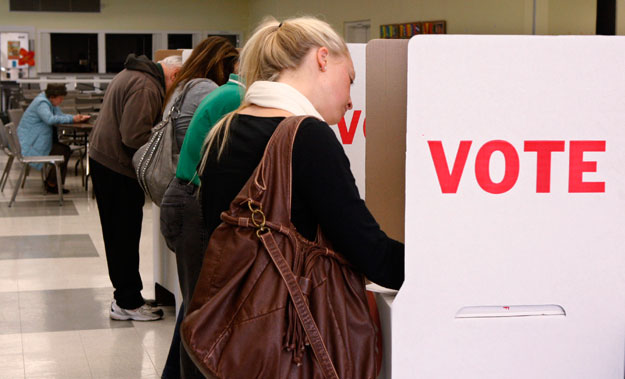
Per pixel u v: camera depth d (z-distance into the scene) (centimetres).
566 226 147
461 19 1012
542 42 142
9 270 545
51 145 905
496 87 142
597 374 151
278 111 154
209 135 163
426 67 140
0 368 353
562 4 754
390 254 145
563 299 149
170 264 411
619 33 647
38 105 888
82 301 465
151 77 378
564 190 146
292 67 157
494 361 149
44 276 529
